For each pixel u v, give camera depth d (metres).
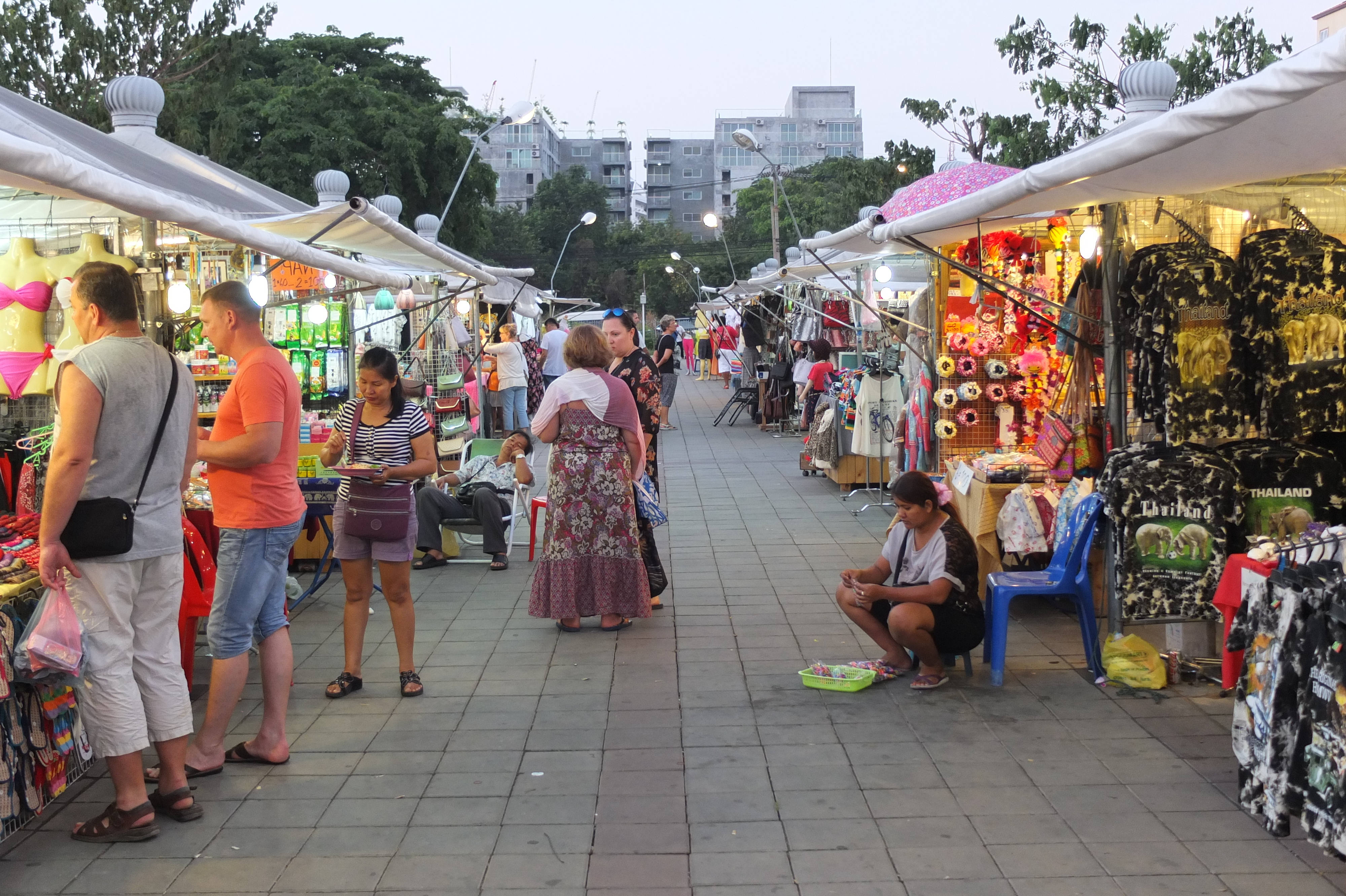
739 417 20.81
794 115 109.38
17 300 5.35
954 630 5.46
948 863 3.72
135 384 3.92
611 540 6.60
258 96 28.66
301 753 4.81
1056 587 5.48
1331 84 2.90
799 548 9.11
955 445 8.21
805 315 16.91
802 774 4.50
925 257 9.38
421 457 5.48
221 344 4.59
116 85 7.30
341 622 6.96
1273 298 5.21
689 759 4.68
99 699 3.87
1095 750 4.69
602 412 6.59
